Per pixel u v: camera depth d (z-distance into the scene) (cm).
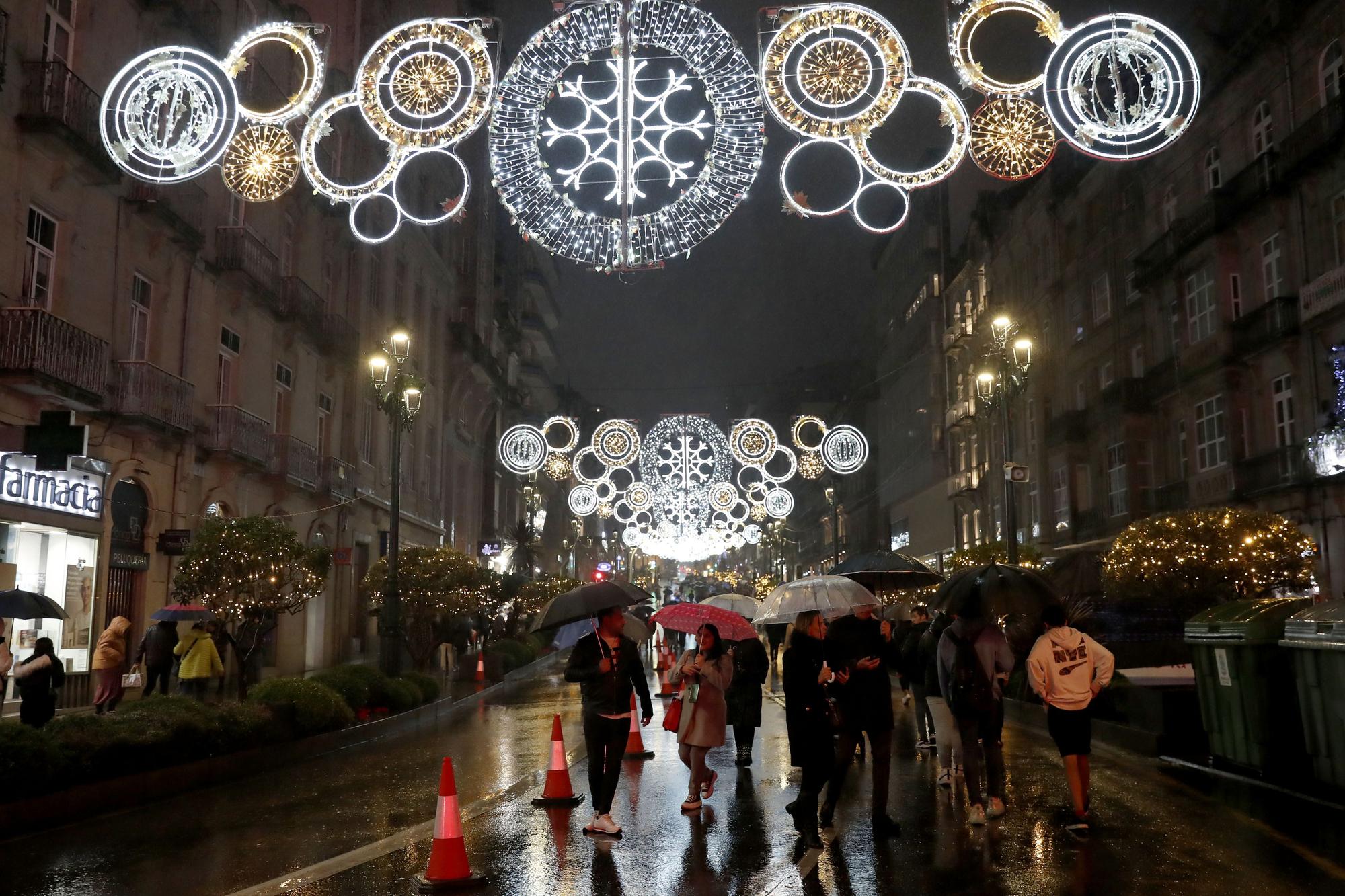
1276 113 2566
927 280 5941
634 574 12756
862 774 1179
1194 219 2859
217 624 1930
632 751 1355
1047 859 744
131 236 2041
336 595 3250
